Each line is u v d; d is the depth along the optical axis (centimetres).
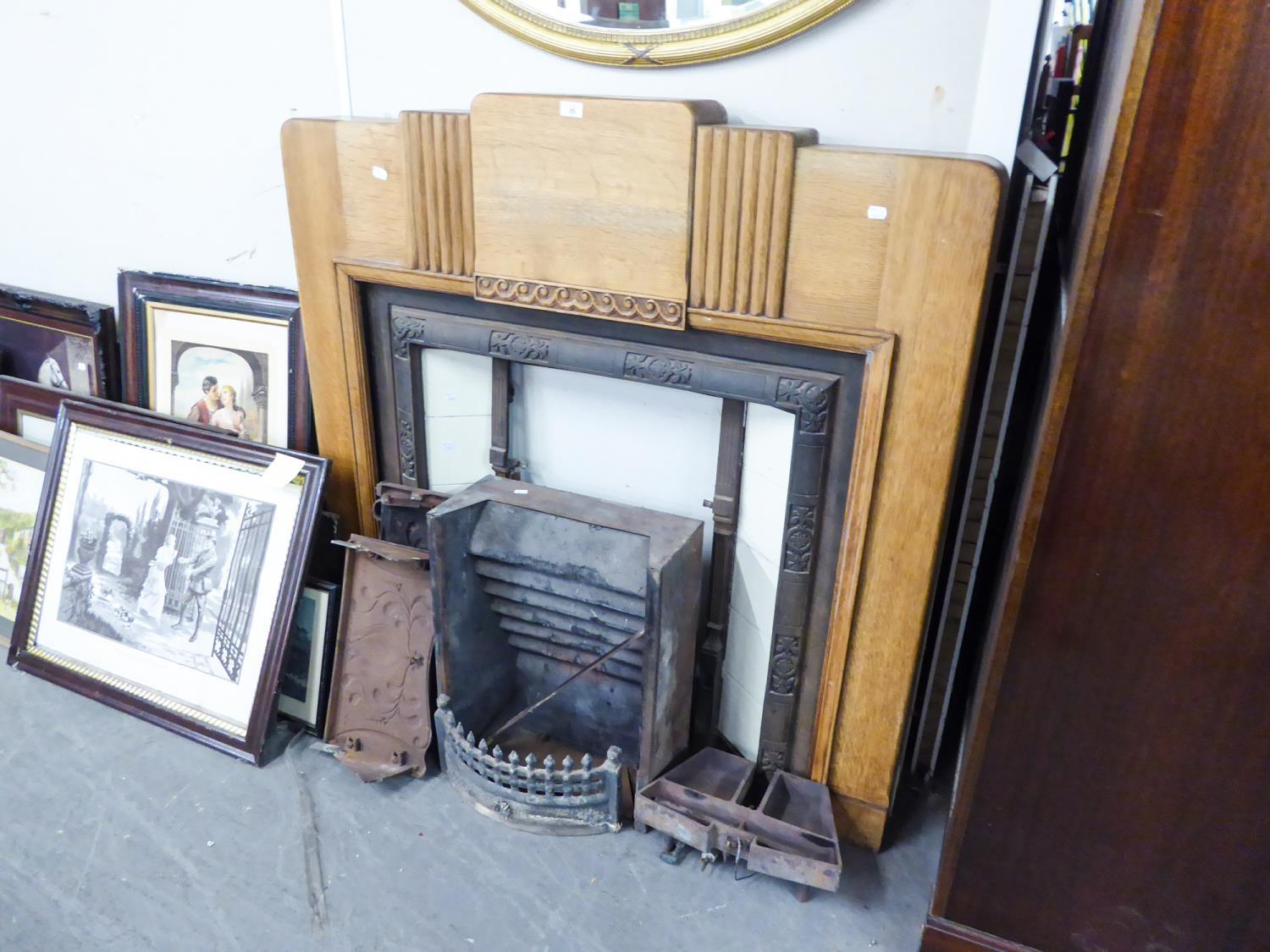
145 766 160
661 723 142
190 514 173
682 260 125
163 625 173
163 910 132
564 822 148
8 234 209
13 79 189
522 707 170
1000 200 107
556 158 127
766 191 116
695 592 142
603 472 160
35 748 163
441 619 147
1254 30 77
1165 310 88
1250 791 102
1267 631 95
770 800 142
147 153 183
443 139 134
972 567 143
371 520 174
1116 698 104
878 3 118
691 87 134
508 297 140
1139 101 82
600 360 139
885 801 143
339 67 157
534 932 130
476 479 171
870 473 124
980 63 117
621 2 129
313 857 142
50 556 185
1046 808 112
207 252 188
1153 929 114
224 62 167
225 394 189
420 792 156
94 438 184
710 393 133
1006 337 133
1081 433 95
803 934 132
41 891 134
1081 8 148
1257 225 82
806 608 138
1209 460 91
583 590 145
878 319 117
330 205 149
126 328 196
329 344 162
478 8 138
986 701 110
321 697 167
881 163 110
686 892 138
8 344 216
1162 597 98
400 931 130
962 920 124
